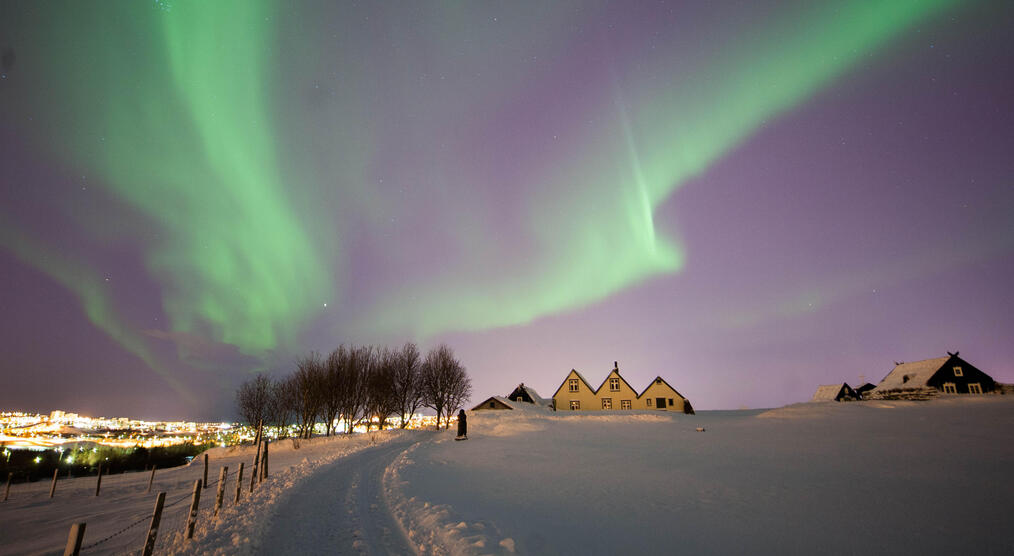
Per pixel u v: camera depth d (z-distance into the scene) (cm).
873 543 922
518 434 3944
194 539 985
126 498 2538
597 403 6912
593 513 1171
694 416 5022
